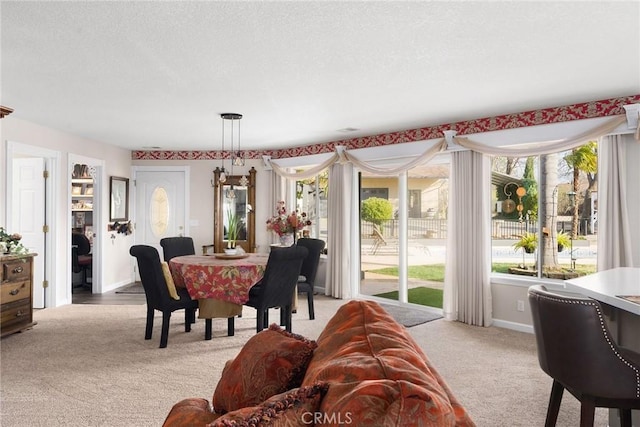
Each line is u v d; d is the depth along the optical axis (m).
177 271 4.66
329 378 1.07
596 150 4.66
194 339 4.57
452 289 5.33
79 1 2.35
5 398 3.09
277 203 7.59
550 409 2.51
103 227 7.06
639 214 4.18
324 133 6.15
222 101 4.43
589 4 2.38
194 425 1.58
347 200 6.62
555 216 4.92
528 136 4.81
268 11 2.46
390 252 6.45
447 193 5.97
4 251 4.66
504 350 4.21
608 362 2.09
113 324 5.12
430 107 4.65
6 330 4.55
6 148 5.13
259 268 4.56
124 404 3.01
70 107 4.71
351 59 3.21
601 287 2.60
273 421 0.91
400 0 2.33
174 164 7.89
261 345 1.61
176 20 2.58
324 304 6.23
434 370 1.22
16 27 2.68
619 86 3.89
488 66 3.37
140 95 4.22
